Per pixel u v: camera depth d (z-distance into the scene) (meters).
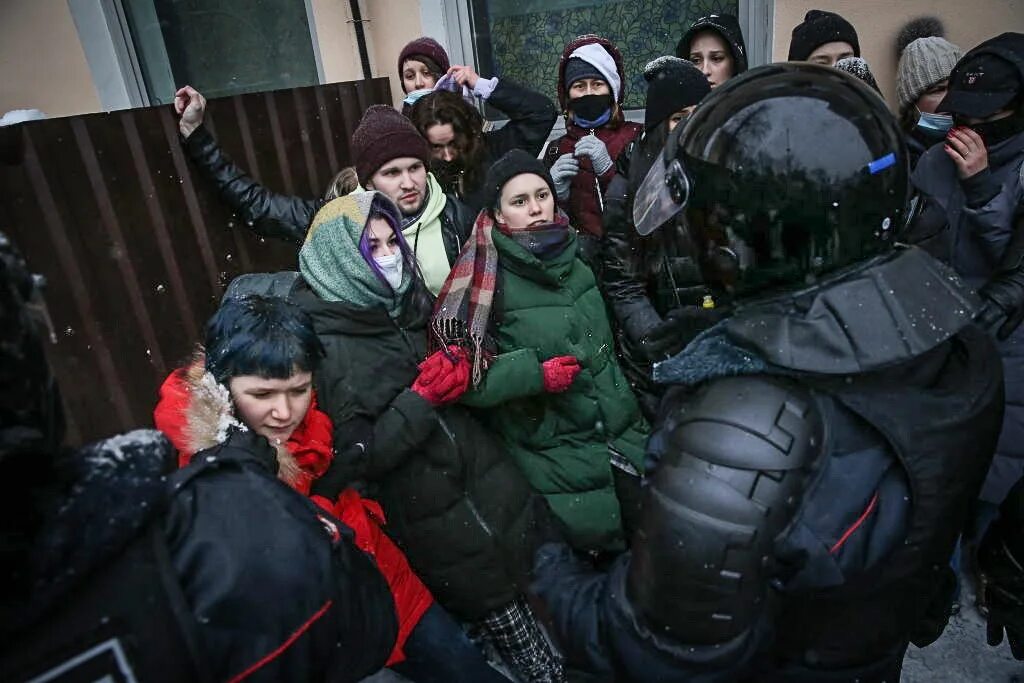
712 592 0.63
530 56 3.41
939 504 0.69
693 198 0.76
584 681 0.84
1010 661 1.69
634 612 0.72
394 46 3.41
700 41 2.54
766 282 0.74
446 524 1.51
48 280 1.77
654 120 1.91
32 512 0.49
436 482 1.49
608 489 1.66
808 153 0.67
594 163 2.36
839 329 0.67
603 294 2.00
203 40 3.65
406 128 1.94
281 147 2.63
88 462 0.54
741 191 0.70
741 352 0.71
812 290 0.71
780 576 0.70
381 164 1.90
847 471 0.67
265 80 3.66
